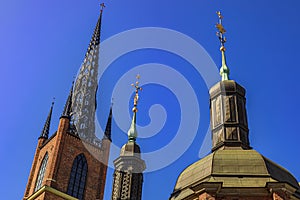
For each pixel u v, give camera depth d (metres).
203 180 42.84
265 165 43.34
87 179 96.38
